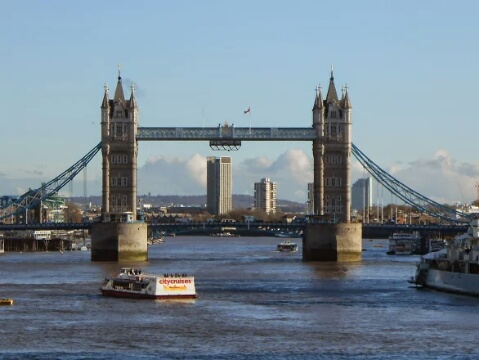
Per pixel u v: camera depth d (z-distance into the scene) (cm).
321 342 14462
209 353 13688
